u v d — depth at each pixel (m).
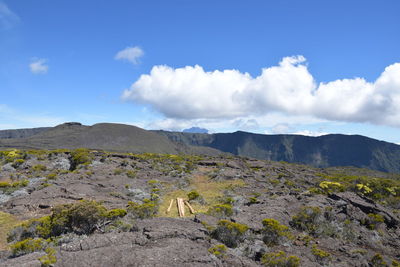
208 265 8.77
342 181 38.84
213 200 22.89
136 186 26.56
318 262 11.00
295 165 76.44
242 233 11.73
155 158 51.38
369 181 33.69
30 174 30.80
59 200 19.53
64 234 12.37
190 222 13.08
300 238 13.64
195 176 35.97
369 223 17.73
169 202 21.80
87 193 22.11
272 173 46.97
